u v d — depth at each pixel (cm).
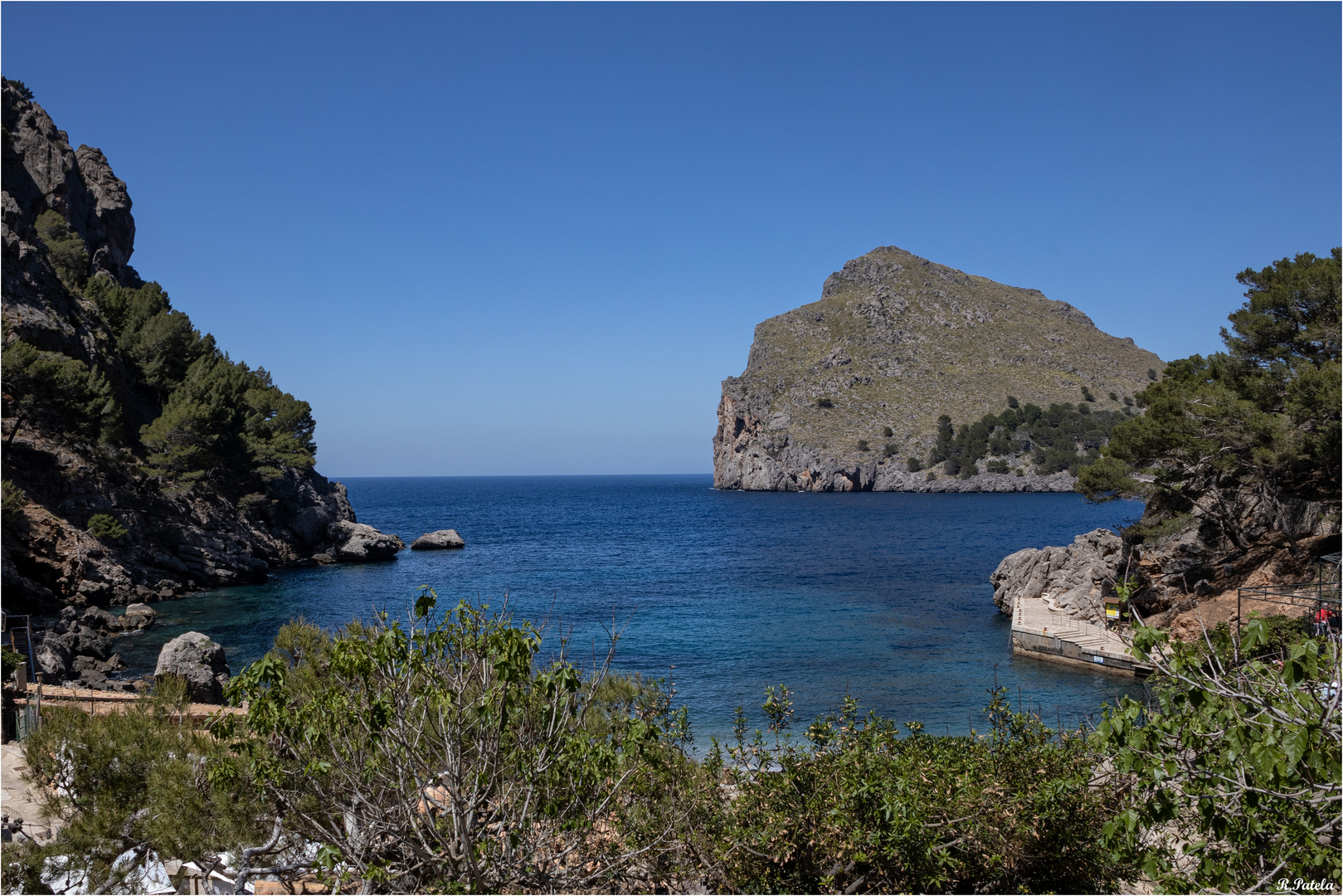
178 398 7275
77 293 7800
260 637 4284
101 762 802
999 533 11212
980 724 2733
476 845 766
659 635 4394
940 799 927
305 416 10031
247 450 7550
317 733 768
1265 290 3838
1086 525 12594
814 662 3722
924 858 880
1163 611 3722
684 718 1102
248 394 8838
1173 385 4194
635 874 873
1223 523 3738
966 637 4309
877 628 4581
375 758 784
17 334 5800
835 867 905
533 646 740
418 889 757
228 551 6531
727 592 6069
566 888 798
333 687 850
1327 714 573
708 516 16038
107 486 5631
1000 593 5056
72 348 6378
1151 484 4000
